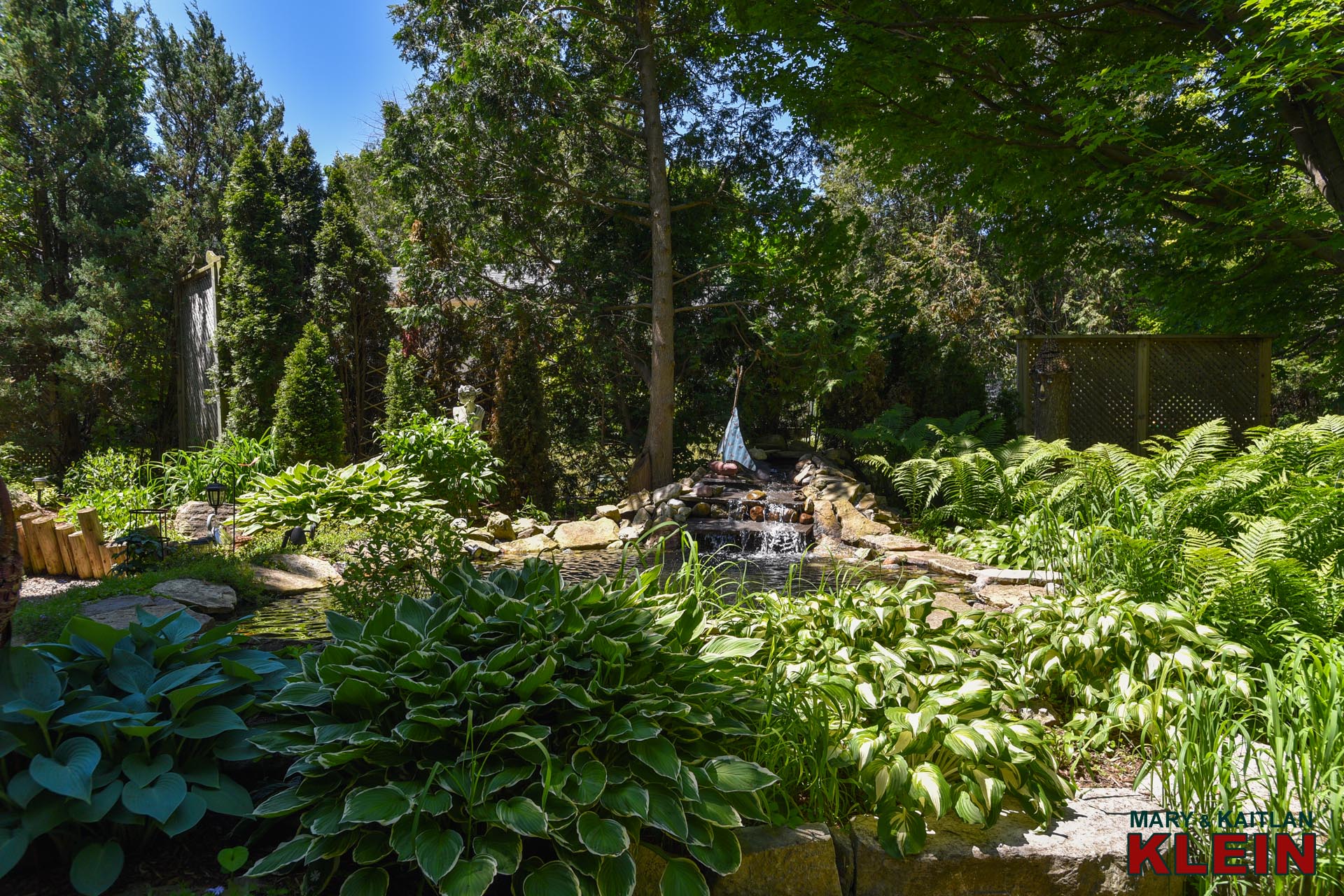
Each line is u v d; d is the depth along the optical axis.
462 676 2.12
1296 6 5.77
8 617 2.18
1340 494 4.53
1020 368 11.10
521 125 10.55
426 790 1.92
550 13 10.62
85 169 14.84
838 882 2.17
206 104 19.72
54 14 14.76
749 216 11.76
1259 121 8.61
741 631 3.12
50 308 14.52
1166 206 8.42
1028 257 10.70
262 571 6.44
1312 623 3.60
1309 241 7.45
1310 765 2.35
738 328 11.94
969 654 3.17
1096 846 2.19
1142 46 8.34
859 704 2.63
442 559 4.69
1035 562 5.84
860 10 8.09
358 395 13.29
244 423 12.32
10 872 2.08
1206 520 5.30
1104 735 2.79
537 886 1.88
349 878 1.91
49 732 2.13
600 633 2.34
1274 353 12.16
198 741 2.31
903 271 18.23
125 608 4.98
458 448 9.27
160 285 15.23
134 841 2.19
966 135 8.63
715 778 2.13
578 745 2.18
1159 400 10.80
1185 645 3.14
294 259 13.53
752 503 9.42
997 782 2.27
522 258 12.26
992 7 8.06
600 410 12.94
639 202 11.55
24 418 14.48
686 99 11.52
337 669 2.16
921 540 8.47
